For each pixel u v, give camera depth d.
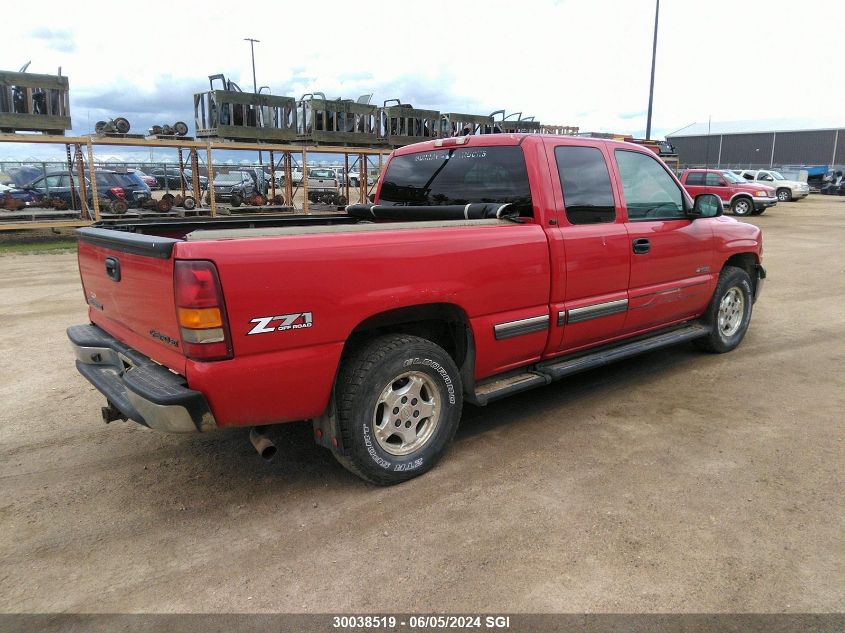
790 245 14.76
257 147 15.66
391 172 5.04
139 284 3.01
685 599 2.50
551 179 4.02
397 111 17.19
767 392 4.85
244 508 3.21
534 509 3.16
